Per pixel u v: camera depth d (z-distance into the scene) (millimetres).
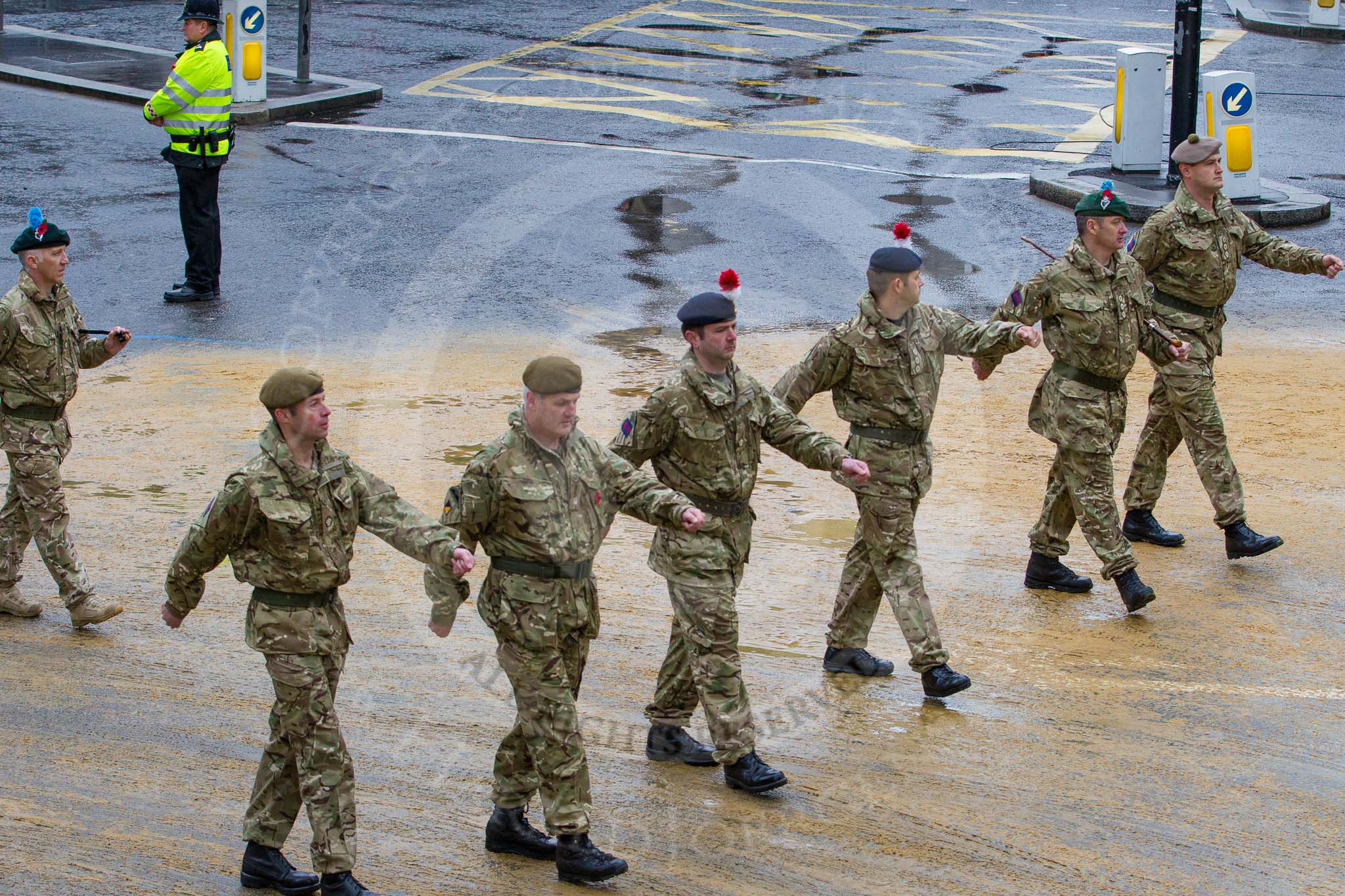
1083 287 15492
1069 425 15586
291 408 10234
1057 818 11547
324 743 10477
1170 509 19047
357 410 21969
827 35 57906
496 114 44000
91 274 29141
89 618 15336
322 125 42281
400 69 49938
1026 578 16656
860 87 48656
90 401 22469
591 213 34031
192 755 12703
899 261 13484
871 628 15617
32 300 14906
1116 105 36562
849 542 17812
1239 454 20328
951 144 41219
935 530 18109
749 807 11859
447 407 22172
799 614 15891
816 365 13828
